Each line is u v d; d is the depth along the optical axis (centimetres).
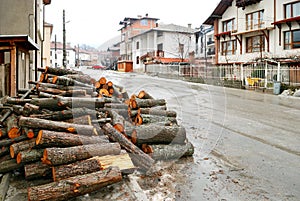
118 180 347
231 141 603
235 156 506
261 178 409
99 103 506
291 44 2027
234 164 466
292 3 2019
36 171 362
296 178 409
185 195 357
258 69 1875
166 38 3584
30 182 367
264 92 1675
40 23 1552
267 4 2186
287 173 427
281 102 1255
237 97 1402
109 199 332
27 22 1226
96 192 346
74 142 387
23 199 325
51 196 300
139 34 3612
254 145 575
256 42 2339
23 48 934
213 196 354
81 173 346
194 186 382
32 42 870
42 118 432
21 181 371
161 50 3509
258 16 2289
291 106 1140
